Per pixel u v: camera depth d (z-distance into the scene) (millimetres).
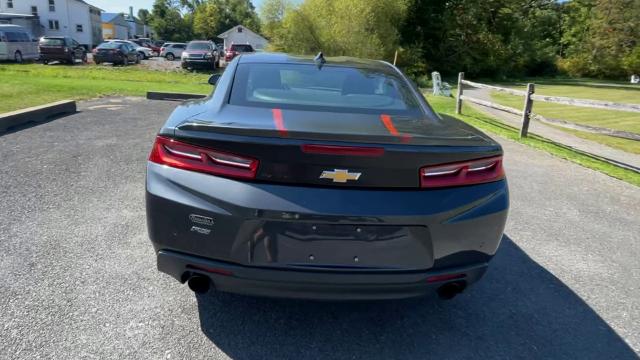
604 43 38156
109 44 29719
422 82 26250
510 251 3635
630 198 5188
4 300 2557
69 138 6551
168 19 94625
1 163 5160
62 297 2625
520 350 2398
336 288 2146
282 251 2090
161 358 2180
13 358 2104
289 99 2748
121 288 2766
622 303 2914
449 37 35125
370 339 2439
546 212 4598
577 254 3631
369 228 2086
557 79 39375
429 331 2535
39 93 11062
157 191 2143
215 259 2137
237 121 2271
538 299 2918
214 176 2088
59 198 4180
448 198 2168
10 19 49469
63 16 52781
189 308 2615
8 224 3562
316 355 2281
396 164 2084
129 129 7422
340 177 2057
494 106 10133
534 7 48625
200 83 17688
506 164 6605
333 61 3459
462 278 2285
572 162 6863
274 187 2053
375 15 29391
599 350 2422
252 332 2438
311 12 29453
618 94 24203
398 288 2199
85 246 3273
